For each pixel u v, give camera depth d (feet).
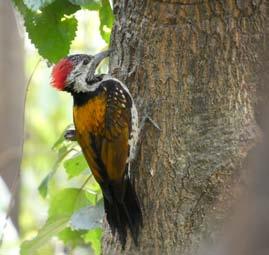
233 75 33.60
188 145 33.60
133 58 34.88
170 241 33.60
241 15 33.68
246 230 18.02
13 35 76.64
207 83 33.55
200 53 33.55
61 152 41.96
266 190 18.52
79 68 35.37
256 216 18.07
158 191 33.94
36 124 85.81
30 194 80.07
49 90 82.64
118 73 35.58
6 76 77.30
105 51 36.52
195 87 33.65
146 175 34.27
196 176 33.32
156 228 33.91
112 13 40.70
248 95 33.73
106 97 34.12
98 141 34.12
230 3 33.45
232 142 33.22
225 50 33.55
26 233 73.67
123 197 33.83
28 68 82.23
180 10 33.47
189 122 33.68
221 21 33.47
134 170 34.55
